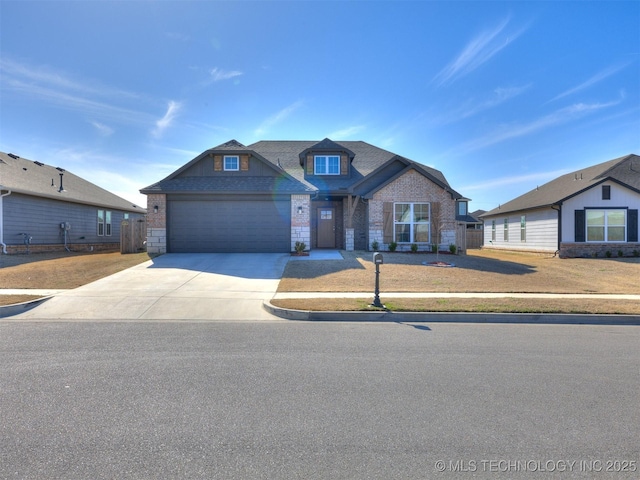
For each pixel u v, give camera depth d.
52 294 9.69
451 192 18.75
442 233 18.78
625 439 3.31
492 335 6.78
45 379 4.54
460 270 13.79
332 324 7.53
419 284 11.46
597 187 20.19
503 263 16.33
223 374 4.75
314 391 4.26
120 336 6.49
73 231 22.48
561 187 23.00
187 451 3.07
